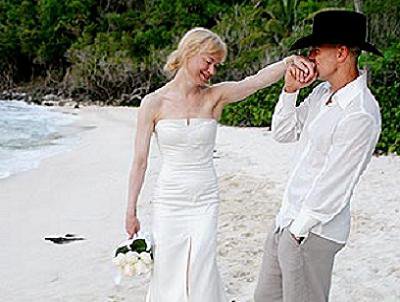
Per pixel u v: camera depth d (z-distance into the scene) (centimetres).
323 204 354
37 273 698
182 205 443
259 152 1473
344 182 352
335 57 360
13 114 3066
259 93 2169
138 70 3747
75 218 949
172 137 436
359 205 889
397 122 1359
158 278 447
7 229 891
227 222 850
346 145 349
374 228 773
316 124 366
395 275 614
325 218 356
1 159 1611
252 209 920
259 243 750
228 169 1251
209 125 441
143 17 4459
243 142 1669
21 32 4712
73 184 1238
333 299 561
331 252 372
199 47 426
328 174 352
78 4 4688
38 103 3803
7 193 1160
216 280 450
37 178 1315
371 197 937
